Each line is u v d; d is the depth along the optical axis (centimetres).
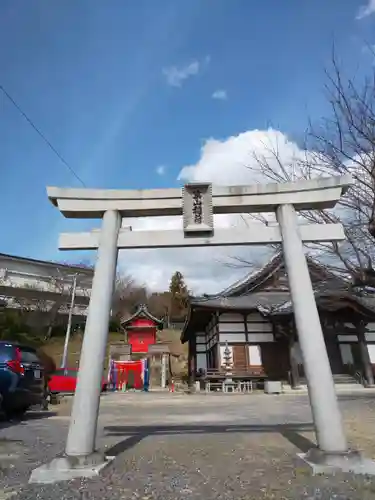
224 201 582
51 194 582
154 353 3250
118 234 575
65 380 2186
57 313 4294
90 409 462
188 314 2730
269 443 581
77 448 447
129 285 5762
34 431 784
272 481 391
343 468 420
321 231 562
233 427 767
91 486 383
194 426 798
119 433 702
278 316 2242
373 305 2356
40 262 4441
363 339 2352
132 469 444
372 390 2044
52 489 378
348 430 716
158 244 568
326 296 2103
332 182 573
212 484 386
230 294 2670
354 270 1055
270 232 572
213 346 2611
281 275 2553
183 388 2931
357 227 1020
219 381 2372
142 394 2383
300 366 2355
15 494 366
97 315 505
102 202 586
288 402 1492
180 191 589
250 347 2420
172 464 464
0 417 993
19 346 991
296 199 576
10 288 4069
